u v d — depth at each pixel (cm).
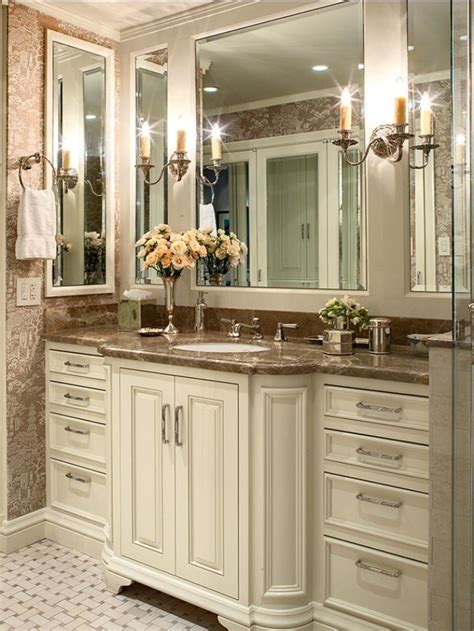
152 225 318
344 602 214
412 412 197
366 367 203
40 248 280
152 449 242
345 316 241
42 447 303
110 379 255
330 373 210
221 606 222
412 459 198
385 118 244
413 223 240
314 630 217
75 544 291
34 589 255
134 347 249
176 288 310
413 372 194
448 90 231
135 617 236
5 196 279
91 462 284
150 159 317
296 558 216
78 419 288
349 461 210
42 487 303
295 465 215
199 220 300
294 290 271
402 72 239
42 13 291
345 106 244
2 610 239
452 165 158
